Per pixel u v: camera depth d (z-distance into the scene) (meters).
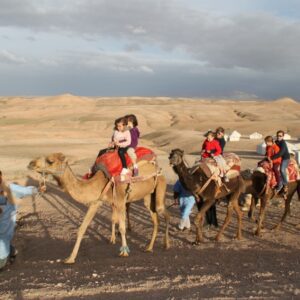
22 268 10.08
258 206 17.09
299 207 17.14
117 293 7.40
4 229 9.86
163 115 153.00
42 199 20.50
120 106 192.62
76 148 51.78
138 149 11.11
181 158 11.61
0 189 9.96
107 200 10.46
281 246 11.74
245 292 7.23
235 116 161.00
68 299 7.13
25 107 193.38
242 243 12.15
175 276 8.51
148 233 13.67
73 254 10.25
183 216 13.76
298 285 7.67
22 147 52.66
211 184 11.91
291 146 43.38
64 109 173.38
